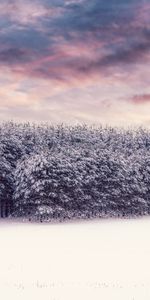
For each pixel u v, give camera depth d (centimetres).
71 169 5662
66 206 5588
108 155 6238
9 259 2419
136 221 5303
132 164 6381
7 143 6581
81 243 3147
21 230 4231
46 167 5434
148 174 6444
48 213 5147
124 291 1580
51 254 2603
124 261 2327
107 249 2808
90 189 5891
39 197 5347
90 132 9981
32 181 5316
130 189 6134
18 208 5759
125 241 3247
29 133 8325
